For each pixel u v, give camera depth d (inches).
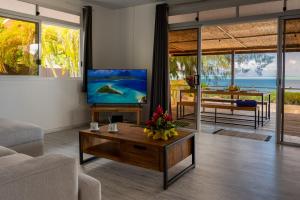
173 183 101.5
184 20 197.6
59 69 196.2
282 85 161.8
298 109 164.4
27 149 115.1
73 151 142.4
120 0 204.1
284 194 92.4
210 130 201.2
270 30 255.4
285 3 157.8
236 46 346.6
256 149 148.2
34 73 177.3
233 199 88.7
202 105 245.8
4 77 159.2
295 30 156.7
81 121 212.1
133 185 100.0
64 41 199.0
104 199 88.4
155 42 203.0
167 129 106.0
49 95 186.1
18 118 167.5
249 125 222.4
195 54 194.9
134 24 223.5
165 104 201.3
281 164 123.0
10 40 163.8
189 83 199.2
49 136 175.3
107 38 230.4
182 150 109.7
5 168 40.3
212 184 100.7
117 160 109.8
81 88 209.8
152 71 208.5
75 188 48.2
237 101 229.3
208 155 136.7
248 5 171.0
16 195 37.9
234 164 123.0
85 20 203.9
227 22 179.2
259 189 96.3
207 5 186.1
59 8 189.8
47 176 42.3
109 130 120.1
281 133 162.4
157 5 200.8
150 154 101.1
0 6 157.4
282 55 161.0
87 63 205.6
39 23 177.5
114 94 206.2
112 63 236.4
